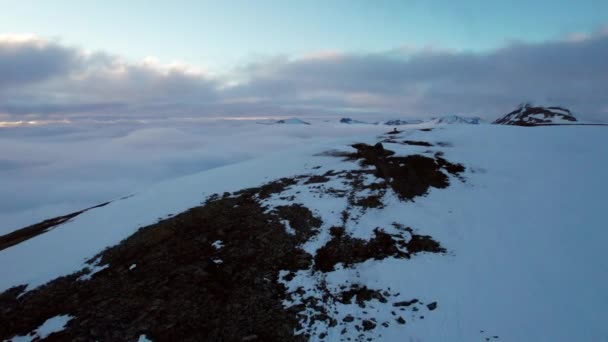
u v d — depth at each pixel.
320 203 29.59
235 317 17.88
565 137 45.91
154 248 25.05
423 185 32.78
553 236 22.92
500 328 15.88
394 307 17.72
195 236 25.97
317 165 41.75
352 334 16.34
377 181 34.03
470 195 30.39
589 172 33.22
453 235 23.95
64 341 17.41
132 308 19.17
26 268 26.75
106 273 23.12
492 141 45.88
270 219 27.23
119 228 30.88
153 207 34.88
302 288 19.67
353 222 26.23
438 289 18.67
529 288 18.25
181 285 20.58
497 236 23.45
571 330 15.41
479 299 17.75
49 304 20.86
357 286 19.48
